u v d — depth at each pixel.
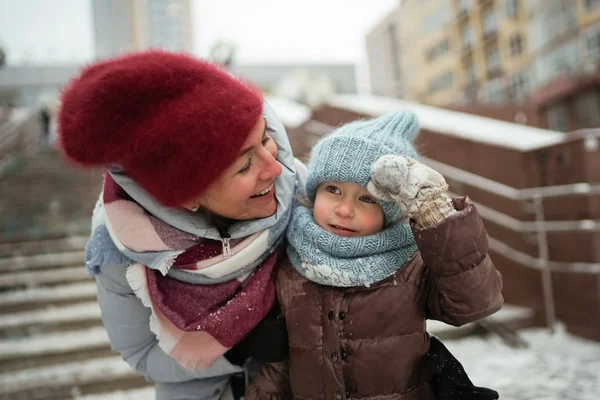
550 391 2.69
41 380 2.89
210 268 1.18
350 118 5.57
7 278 4.08
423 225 1.02
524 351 3.41
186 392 1.39
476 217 1.03
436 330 3.71
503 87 11.33
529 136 4.96
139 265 1.17
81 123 0.99
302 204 1.33
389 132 1.23
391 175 1.01
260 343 1.22
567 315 3.74
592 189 3.56
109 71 1.01
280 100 9.93
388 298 1.14
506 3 11.41
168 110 0.99
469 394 1.11
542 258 3.85
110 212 1.16
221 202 1.10
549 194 3.90
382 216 1.20
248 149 1.07
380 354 1.12
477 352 3.43
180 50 1.17
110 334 1.32
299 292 1.21
